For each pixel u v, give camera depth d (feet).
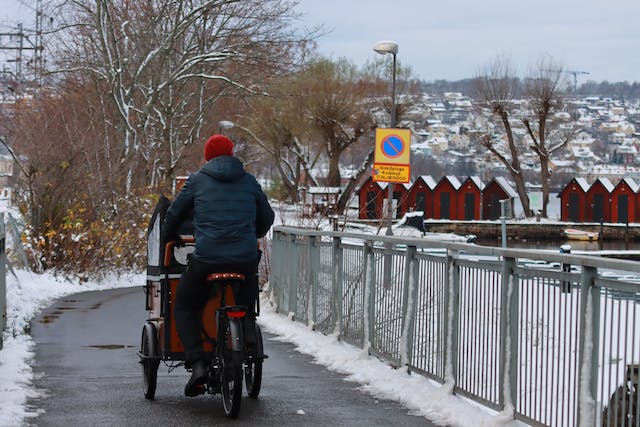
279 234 108.58
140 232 200.13
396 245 66.85
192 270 51.90
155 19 253.24
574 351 41.93
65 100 242.37
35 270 173.27
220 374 52.24
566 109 590.55
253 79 282.56
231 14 268.21
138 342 86.53
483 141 590.96
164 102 279.90
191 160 372.17
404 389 58.49
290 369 69.51
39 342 86.17
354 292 76.43
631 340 37.50
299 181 552.82
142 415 52.75
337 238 81.61
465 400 53.98
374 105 518.37
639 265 36.35
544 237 529.45
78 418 51.70
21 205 177.58
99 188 189.16
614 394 38.55
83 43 265.95
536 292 45.50
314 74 501.97
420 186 531.09
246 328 53.16
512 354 47.93
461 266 55.01
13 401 55.26
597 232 527.40
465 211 532.73
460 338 55.06
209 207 51.55
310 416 52.65
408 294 63.41
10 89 260.42
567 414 42.37
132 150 231.71
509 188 540.93
